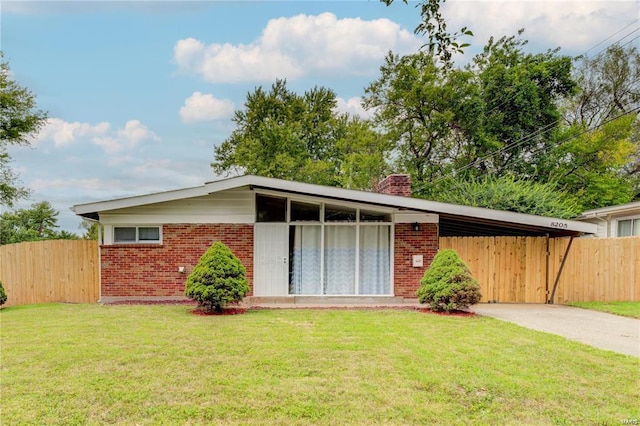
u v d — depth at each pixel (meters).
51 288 12.97
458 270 9.59
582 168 25.45
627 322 8.96
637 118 27.62
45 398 4.41
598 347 6.69
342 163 32.78
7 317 8.96
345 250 11.95
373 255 11.95
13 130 24.22
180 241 11.82
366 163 28.02
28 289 12.80
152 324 8.02
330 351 6.14
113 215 11.83
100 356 5.82
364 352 6.10
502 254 12.32
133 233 12.04
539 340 6.95
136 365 5.45
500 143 24.73
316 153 36.59
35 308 10.48
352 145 31.41
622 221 16.92
